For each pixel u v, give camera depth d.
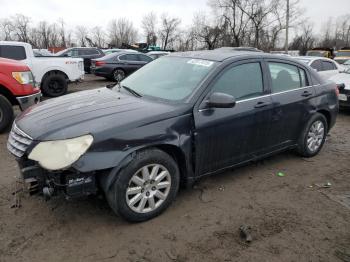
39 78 11.15
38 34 59.53
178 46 60.22
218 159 3.94
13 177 4.36
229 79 3.97
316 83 5.12
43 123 3.27
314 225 3.46
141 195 3.32
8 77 6.30
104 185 3.16
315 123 5.16
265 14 43.31
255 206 3.79
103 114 3.34
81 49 20.02
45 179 3.07
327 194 4.13
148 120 3.30
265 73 4.36
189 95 3.69
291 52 38.19
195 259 2.92
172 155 3.62
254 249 3.06
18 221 3.39
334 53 29.33
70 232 3.24
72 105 3.69
